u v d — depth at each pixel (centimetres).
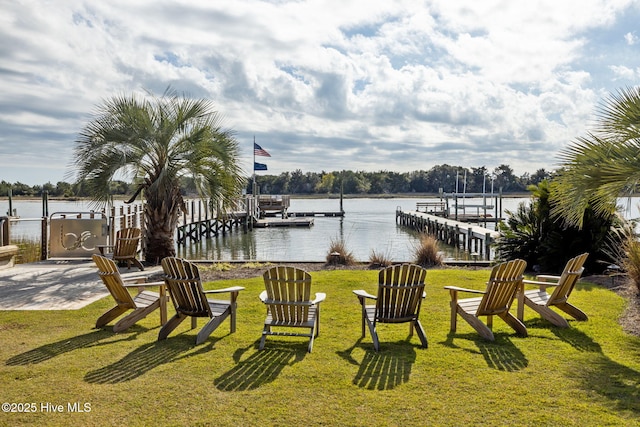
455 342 570
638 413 379
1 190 5397
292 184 11244
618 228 1009
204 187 1207
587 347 546
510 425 361
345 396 411
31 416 374
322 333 607
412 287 546
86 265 1208
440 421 367
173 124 1176
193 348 541
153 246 1219
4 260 1146
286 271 543
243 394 415
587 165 636
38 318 676
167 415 377
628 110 616
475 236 2300
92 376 455
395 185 11131
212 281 967
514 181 10606
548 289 912
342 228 3594
